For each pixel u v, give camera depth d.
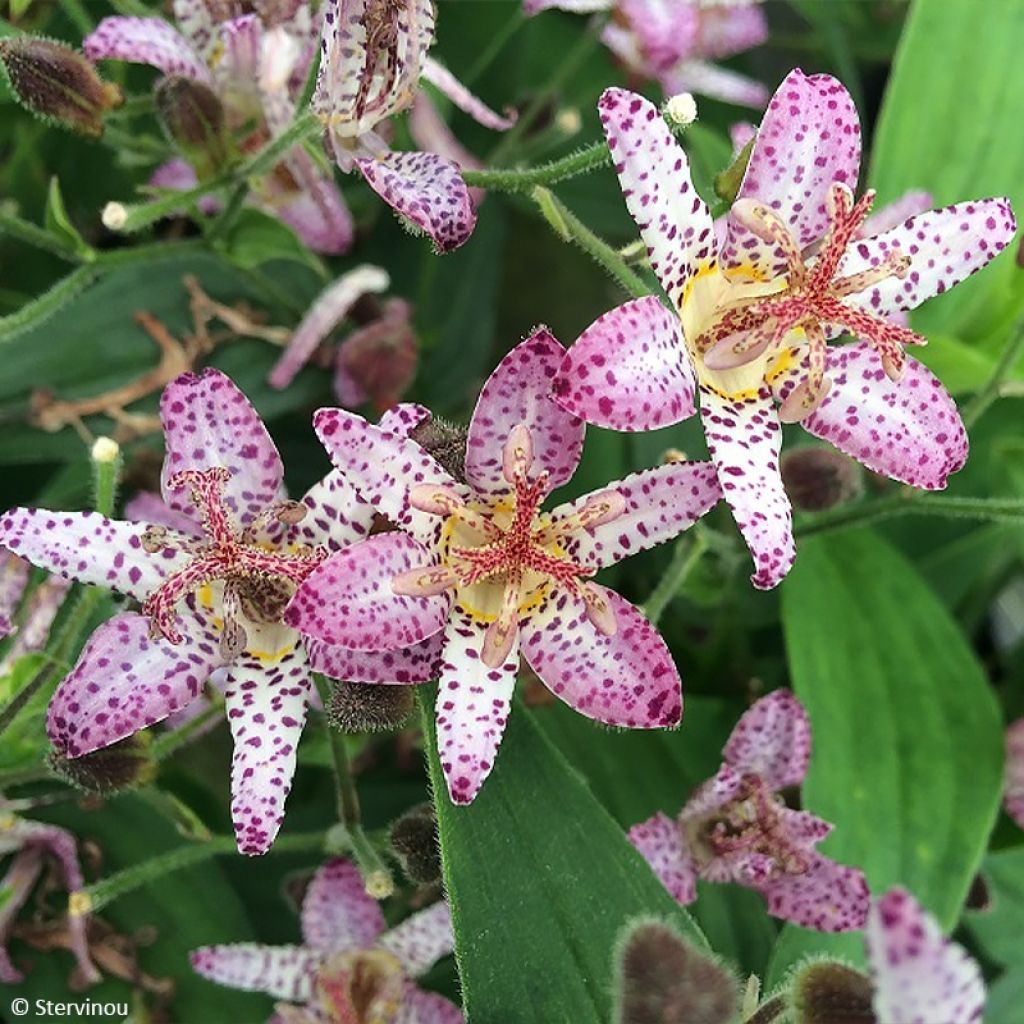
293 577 0.12
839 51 0.22
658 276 0.12
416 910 0.15
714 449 0.12
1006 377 0.17
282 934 0.16
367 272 0.16
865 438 0.13
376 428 0.11
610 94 0.12
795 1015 0.11
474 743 0.11
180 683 0.12
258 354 0.17
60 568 0.12
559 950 0.12
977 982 0.08
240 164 0.15
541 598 0.12
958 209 0.13
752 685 0.17
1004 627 0.22
